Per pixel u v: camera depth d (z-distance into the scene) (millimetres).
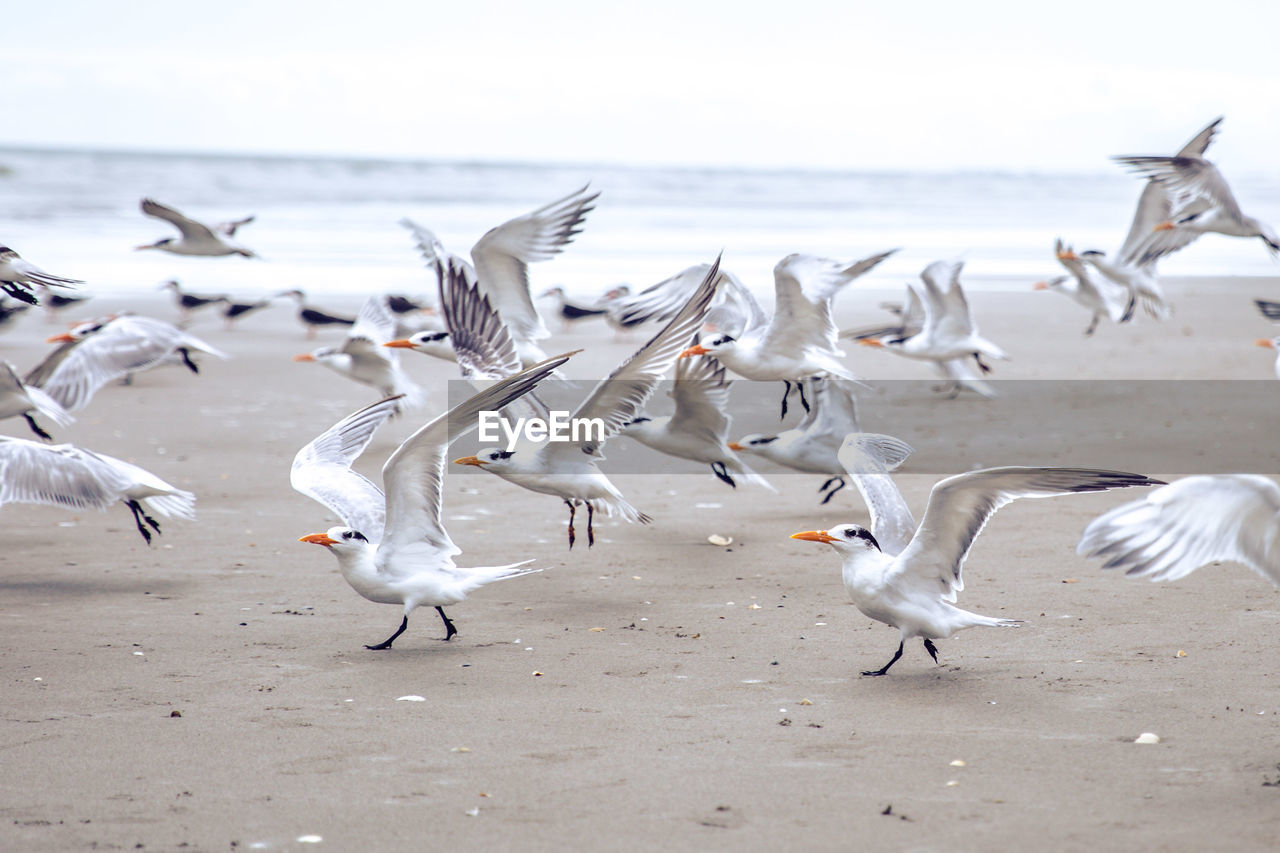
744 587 9016
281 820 5059
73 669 7102
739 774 5520
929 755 5727
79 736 6023
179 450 13961
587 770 5578
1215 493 4453
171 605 8492
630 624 8102
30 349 20969
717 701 6559
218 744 5918
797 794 5289
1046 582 8859
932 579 6691
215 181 68875
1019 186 98375
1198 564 4441
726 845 4805
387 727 6156
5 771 5582
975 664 7148
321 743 5934
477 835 4914
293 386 18531
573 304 24672
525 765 5645
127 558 9734
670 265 36375
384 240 41688
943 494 6262
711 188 83938
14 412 10297
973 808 5125
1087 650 7352
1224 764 5566
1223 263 39656
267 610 8406
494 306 10914
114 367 11508
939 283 16047
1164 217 14211
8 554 9812
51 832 4941
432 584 7395
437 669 7141
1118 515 4527
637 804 5199
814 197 77188
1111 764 5586
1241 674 6859
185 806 5195
